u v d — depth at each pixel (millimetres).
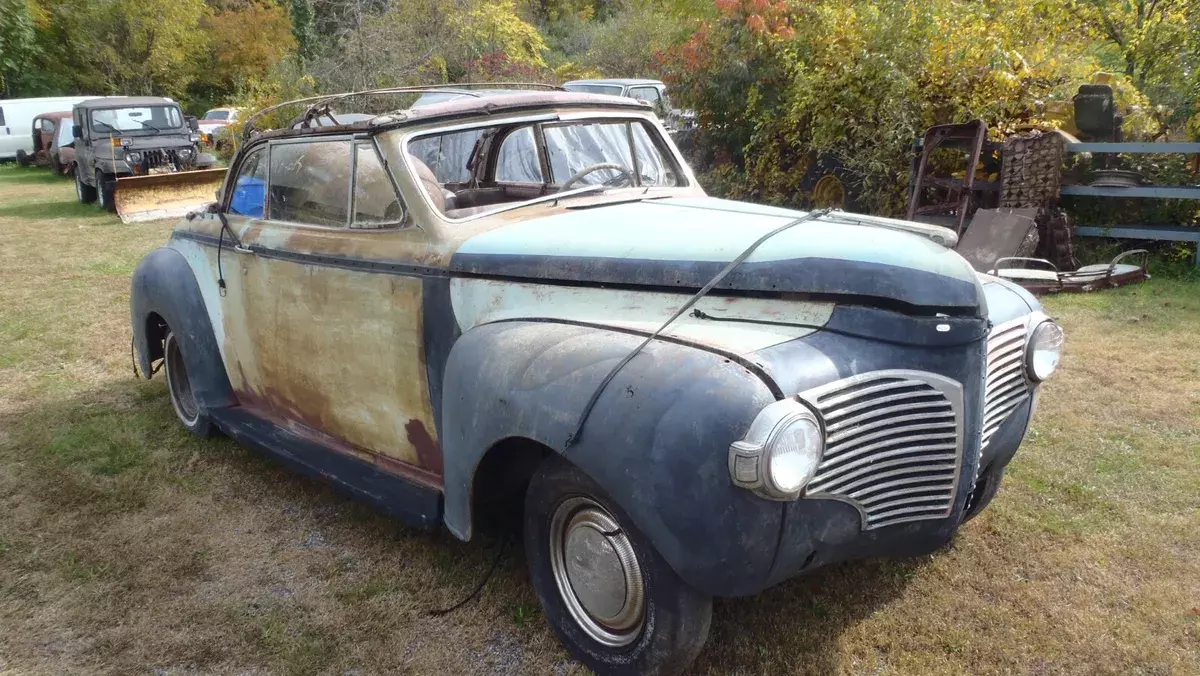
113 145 14734
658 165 4148
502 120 3615
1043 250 7641
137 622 3154
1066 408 4625
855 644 2814
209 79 35031
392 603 3189
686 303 2607
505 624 3031
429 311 3158
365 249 3379
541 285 2949
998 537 3412
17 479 4359
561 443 2422
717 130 10734
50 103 27188
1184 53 9719
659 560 2363
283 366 3957
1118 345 5605
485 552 3492
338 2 18812
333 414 3734
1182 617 2879
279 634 3039
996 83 8422
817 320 2490
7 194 18125
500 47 18422
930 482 2486
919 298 2402
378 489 3369
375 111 15148
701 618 2418
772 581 2326
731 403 2160
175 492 4199
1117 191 7602
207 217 4543
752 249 2623
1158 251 7832
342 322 3512
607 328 2672
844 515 2363
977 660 2725
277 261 3820
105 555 3619
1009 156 7742
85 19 30891
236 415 4445
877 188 9047
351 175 3469
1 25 30188
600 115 3949
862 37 9125
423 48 17125
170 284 4641
